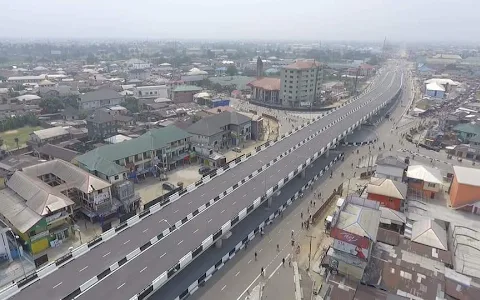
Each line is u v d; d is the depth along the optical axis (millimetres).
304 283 54906
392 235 62344
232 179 84625
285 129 148125
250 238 66812
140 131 127938
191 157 106000
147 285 47000
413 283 50562
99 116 122125
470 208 74750
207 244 56031
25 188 68125
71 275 49062
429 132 134500
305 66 192250
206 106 181375
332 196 83625
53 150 98375
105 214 70062
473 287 49812
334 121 142000
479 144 116875
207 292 52938
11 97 182125
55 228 63938
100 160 80500
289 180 84875
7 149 113250
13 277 53469
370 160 110500
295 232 69625
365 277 51969
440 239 61062
